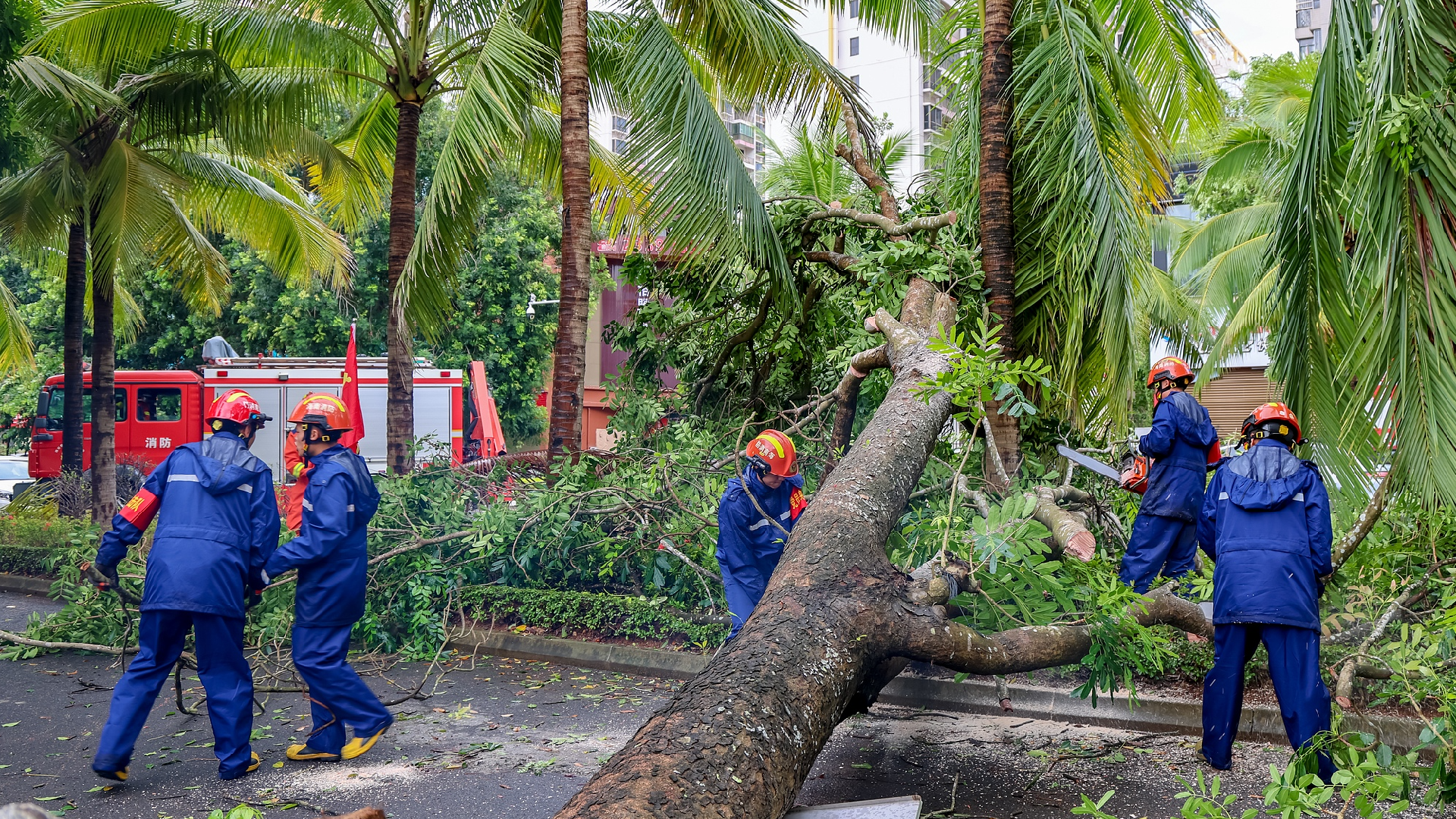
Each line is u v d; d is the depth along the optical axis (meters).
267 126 12.45
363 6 11.57
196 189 13.98
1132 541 5.58
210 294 15.69
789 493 5.42
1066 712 5.17
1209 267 19.19
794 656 3.33
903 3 10.63
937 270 7.18
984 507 5.14
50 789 4.32
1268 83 17.56
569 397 9.19
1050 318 7.47
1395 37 4.32
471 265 24.56
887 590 3.83
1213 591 4.33
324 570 4.65
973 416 4.81
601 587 7.73
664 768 2.68
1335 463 5.38
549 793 4.18
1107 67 7.68
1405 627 3.91
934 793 4.07
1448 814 3.70
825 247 9.19
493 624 7.41
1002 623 4.56
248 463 4.60
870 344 7.34
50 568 10.07
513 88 9.32
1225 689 4.23
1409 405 4.38
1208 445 5.53
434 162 24.14
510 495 8.06
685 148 8.62
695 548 6.89
